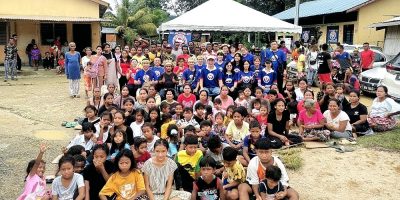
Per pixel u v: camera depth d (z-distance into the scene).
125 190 4.88
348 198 5.64
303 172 6.34
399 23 16.25
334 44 23.41
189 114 7.23
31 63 20.22
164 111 7.29
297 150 6.96
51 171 6.31
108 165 5.13
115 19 32.09
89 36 21.31
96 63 11.59
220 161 5.75
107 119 6.46
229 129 6.82
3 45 20.11
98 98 8.95
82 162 5.06
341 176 6.19
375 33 22.30
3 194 5.52
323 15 25.44
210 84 10.00
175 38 15.33
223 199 5.05
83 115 10.13
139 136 6.25
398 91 10.75
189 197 5.10
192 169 5.59
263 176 5.09
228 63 10.12
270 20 14.61
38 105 11.30
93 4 20.61
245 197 5.01
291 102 8.73
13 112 10.41
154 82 9.91
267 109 7.55
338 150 6.96
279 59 10.80
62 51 19.92
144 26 32.50
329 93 8.58
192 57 10.78
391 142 7.28
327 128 7.55
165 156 5.12
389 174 6.21
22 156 7.01
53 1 19.92
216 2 15.04
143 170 5.12
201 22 14.00
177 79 10.09
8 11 19.17
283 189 4.91
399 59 11.56
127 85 10.36
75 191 4.76
